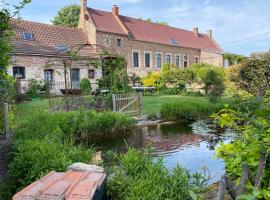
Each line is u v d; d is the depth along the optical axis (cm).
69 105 1293
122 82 1566
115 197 356
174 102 1296
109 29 3250
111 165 472
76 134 830
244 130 248
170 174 380
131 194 325
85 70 2731
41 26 2822
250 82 1366
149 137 908
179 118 1219
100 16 3362
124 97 1258
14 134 693
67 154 466
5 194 411
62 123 804
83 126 849
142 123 1140
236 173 217
